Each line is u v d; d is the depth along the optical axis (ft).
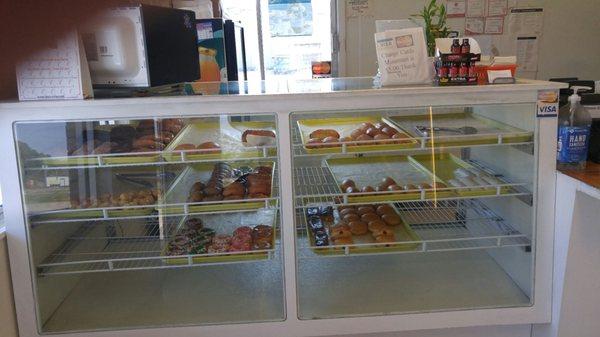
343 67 12.30
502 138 5.21
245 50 11.57
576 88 5.94
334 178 6.15
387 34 5.46
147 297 5.90
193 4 8.70
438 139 5.27
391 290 5.88
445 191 5.56
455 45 5.25
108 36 4.85
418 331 5.56
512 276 6.05
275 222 5.96
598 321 5.20
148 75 4.98
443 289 5.87
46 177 5.20
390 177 6.00
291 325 5.29
